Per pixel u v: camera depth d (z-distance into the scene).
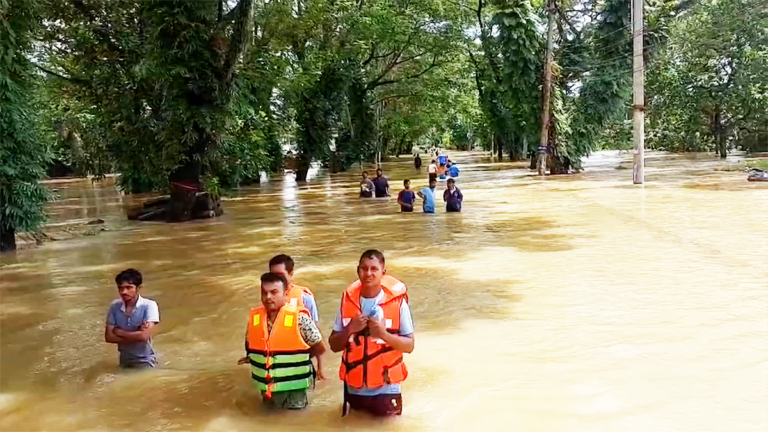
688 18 40.75
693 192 22.70
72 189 33.94
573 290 9.30
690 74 43.12
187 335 7.74
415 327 7.74
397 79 41.53
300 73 26.38
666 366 6.20
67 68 20.86
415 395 5.66
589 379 5.93
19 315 8.88
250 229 17.09
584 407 5.33
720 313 7.91
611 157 55.91
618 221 16.27
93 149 22.33
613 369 6.16
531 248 12.88
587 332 7.33
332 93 34.62
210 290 10.06
